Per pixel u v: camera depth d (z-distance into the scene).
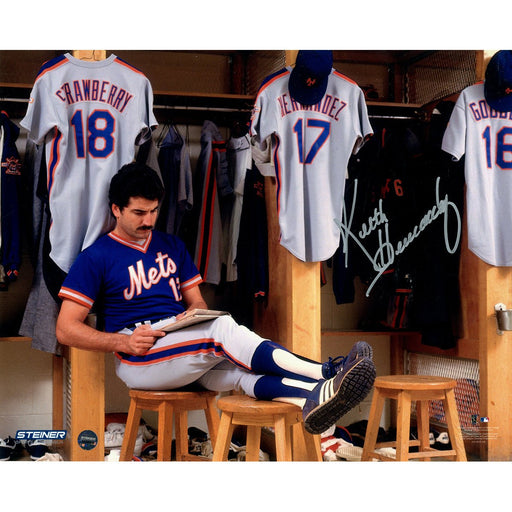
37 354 3.70
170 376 2.47
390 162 3.74
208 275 3.51
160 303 2.69
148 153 3.31
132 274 2.66
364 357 2.00
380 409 2.86
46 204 3.02
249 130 3.35
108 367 3.72
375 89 4.14
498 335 3.25
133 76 2.84
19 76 3.70
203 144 3.59
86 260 2.62
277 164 3.04
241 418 2.28
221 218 3.65
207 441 3.41
